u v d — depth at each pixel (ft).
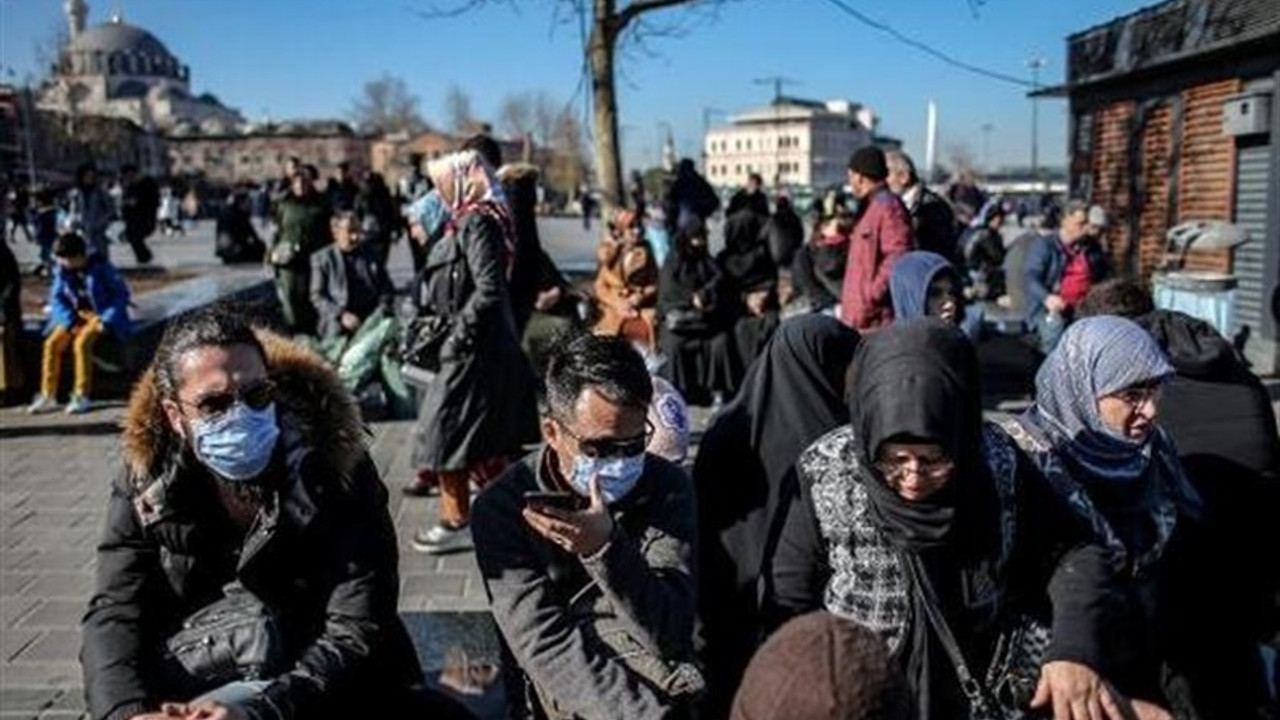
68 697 14.62
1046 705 8.00
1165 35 48.37
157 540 9.03
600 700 8.61
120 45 454.81
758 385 9.75
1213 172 45.60
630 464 8.87
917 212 28.17
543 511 8.50
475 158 19.60
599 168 46.29
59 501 23.85
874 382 7.75
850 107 416.05
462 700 10.69
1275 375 38.17
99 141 263.29
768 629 8.71
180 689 8.80
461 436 19.42
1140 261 52.26
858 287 22.16
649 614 8.67
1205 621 10.96
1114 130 55.26
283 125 377.91
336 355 30.27
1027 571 8.45
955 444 7.61
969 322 34.45
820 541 8.50
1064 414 9.79
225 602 9.14
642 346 24.84
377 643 9.24
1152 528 9.92
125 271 62.80
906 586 8.09
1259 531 11.23
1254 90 41.70
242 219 69.15
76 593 18.40
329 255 30.73
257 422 8.68
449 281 19.53
